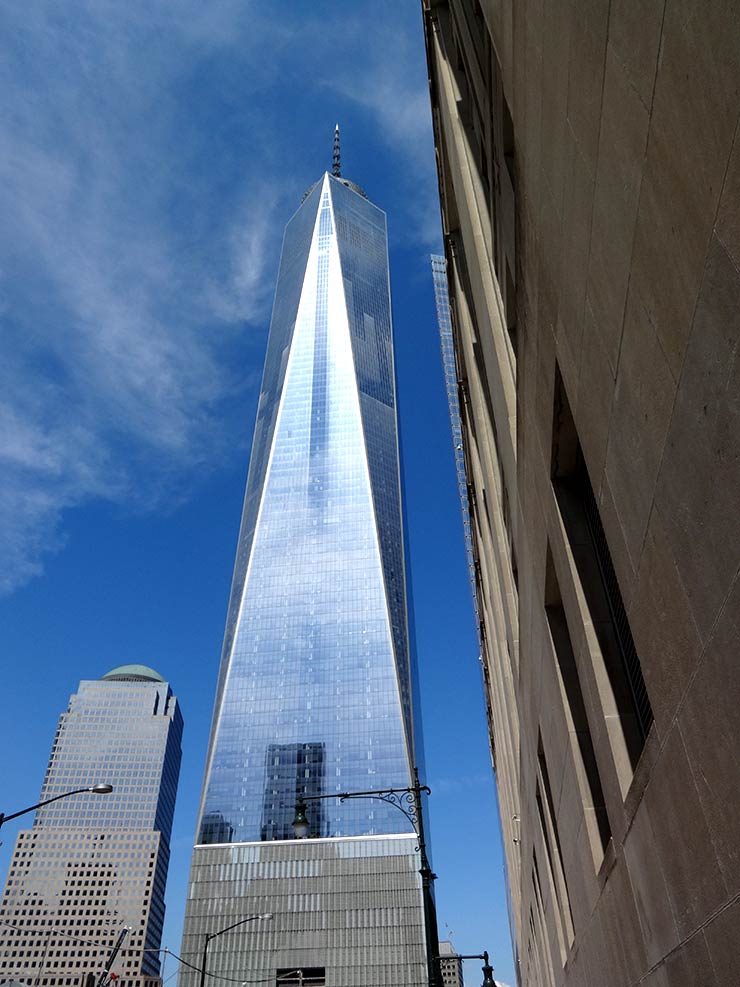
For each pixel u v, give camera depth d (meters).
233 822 166.12
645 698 8.11
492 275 15.88
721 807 4.83
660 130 4.52
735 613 4.21
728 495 4.14
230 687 186.50
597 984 11.65
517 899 42.09
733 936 4.90
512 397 14.05
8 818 21.47
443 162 23.78
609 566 9.15
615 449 6.30
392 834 159.50
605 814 10.65
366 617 192.75
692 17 3.91
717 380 4.12
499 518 21.30
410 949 144.38
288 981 144.75
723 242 3.85
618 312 5.79
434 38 22.03
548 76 7.06
